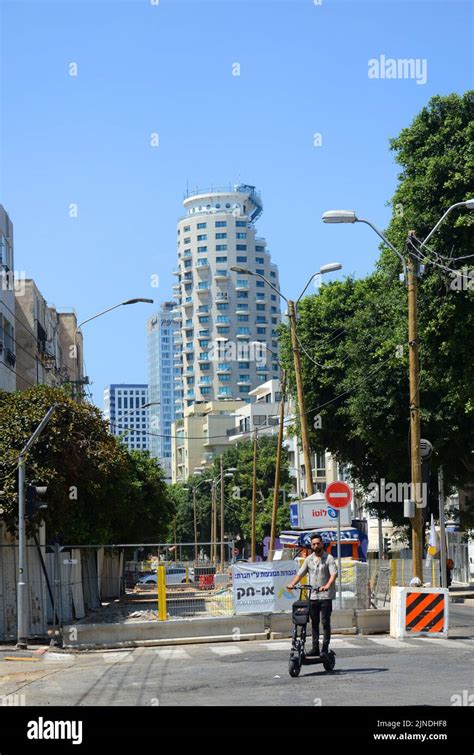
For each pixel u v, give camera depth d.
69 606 33.53
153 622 24.27
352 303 55.47
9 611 28.06
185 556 137.00
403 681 14.62
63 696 14.86
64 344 78.31
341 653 19.30
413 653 18.89
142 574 76.88
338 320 55.12
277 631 24.81
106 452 33.00
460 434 42.78
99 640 24.03
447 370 37.09
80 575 35.78
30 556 29.23
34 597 29.19
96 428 33.19
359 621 24.62
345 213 25.28
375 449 47.28
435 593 22.16
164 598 24.70
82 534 35.38
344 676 15.41
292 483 113.25
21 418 30.86
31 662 21.70
